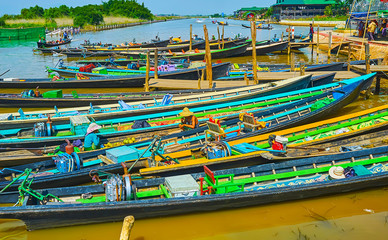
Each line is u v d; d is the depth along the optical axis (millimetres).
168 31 109125
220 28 119438
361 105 24125
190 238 10469
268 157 13031
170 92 24609
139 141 15727
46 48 58781
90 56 53188
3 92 31000
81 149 15836
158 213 10883
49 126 17172
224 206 11266
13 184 11938
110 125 18734
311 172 12766
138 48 56188
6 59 52031
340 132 16328
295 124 17578
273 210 11766
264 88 23781
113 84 30578
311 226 10812
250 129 16703
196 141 16031
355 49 44094
